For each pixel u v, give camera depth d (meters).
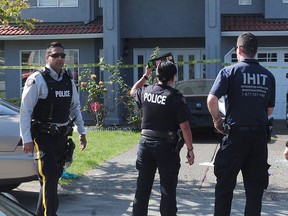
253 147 4.98
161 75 5.22
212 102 4.95
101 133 14.20
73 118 5.62
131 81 19.08
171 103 5.13
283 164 9.33
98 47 18.44
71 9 18.75
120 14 18.50
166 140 5.14
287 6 17.98
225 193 5.04
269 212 6.49
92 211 6.61
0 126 6.33
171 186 5.18
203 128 12.09
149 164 5.30
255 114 4.95
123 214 6.46
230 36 17.39
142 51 18.98
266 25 17.34
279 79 17.75
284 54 17.72
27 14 18.81
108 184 7.88
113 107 16.23
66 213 6.50
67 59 18.45
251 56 5.06
